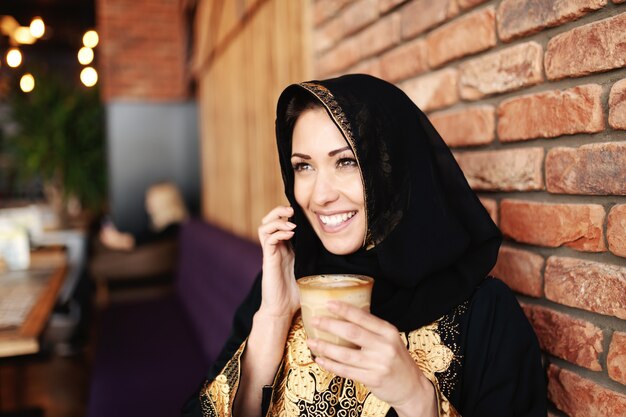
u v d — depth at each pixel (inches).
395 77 62.4
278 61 97.2
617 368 38.1
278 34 96.5
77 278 182.9
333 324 29.7
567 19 40.2
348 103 38.6
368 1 66.1
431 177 41.0
